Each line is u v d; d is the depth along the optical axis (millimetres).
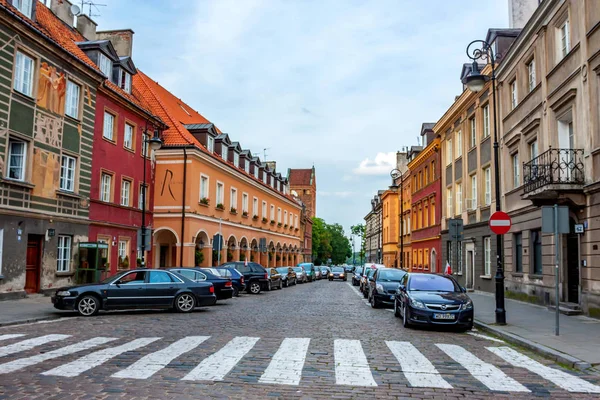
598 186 14641
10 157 18547
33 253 19484
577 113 16312
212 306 18953
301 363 8211
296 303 21016
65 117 21094
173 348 9406
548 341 10703
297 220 68125
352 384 6941
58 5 25844
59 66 20641
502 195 23703
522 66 21344
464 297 13594
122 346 9586
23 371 7398
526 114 20734
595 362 8562
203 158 32719
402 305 14297
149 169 30031
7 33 17609
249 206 44188
